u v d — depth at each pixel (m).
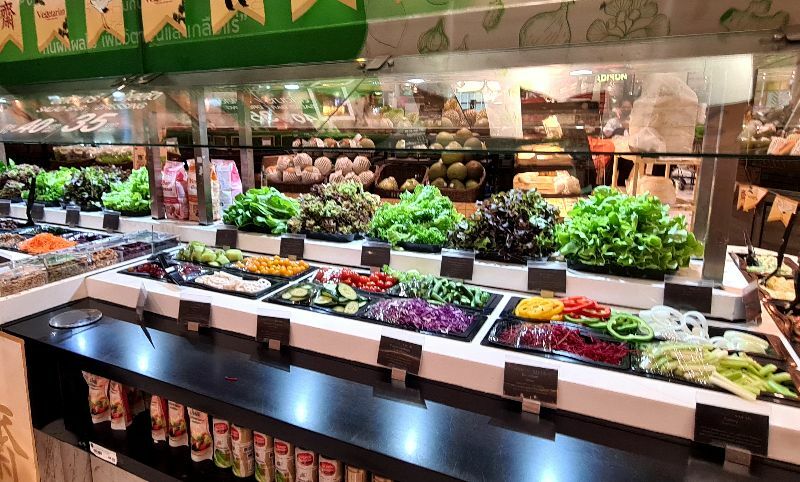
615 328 1.55
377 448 1.22
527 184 2.63
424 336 1.54
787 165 2.55
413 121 1.71
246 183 2.88
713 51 1.43
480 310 1.72
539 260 1.91
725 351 1.37
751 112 1.33
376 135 1.72
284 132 1.88
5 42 2.60
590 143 1.45
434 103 1.72
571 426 1.28
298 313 1.73
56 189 3.29
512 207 2.01
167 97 2.10
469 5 1.72
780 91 1.33
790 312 1.73
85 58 2.41
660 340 1.48
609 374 1.32
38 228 2.99
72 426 1.92
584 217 1.92
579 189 2.56
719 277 1.70
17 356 1.79
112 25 2.29
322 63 1.92
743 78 1.36
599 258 1.81
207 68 2.13
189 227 2.59
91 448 1.85
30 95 2.45
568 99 1.55
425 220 2.27
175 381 1.52
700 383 1.27
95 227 2.99
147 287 2.03
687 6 1.48
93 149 3.68
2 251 2.55
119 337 1.80
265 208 2.47
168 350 1.71
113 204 2.94
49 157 3.89
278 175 3.05
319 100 1.87
